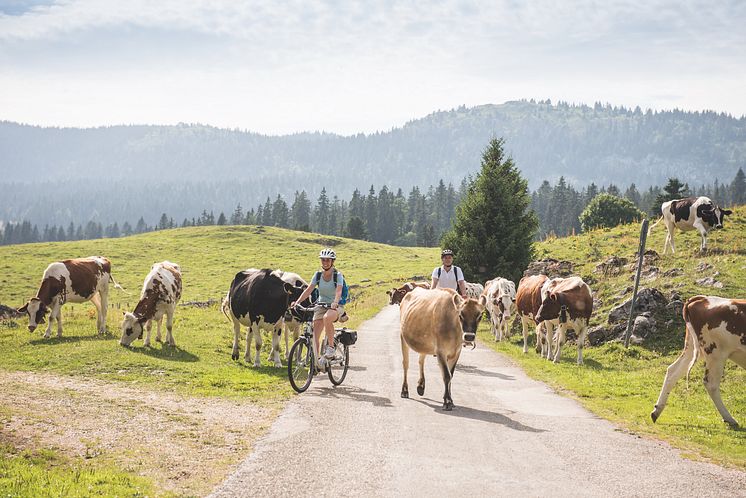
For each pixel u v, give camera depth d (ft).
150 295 54.85
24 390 36.50
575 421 33.50
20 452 24.48
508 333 76.84
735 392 41.60
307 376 39.50
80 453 25.02
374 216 584.81
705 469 25.13
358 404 35.29
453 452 26.05
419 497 20.80
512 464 24.73
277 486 21.75
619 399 40.55
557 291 56.24
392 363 52.70
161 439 27.45
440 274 47.03
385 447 26.55
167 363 47.44
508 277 108.37
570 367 53.36
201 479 22.47
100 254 224.74
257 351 48.67
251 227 311.68
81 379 41.75
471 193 114.42
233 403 35.40
